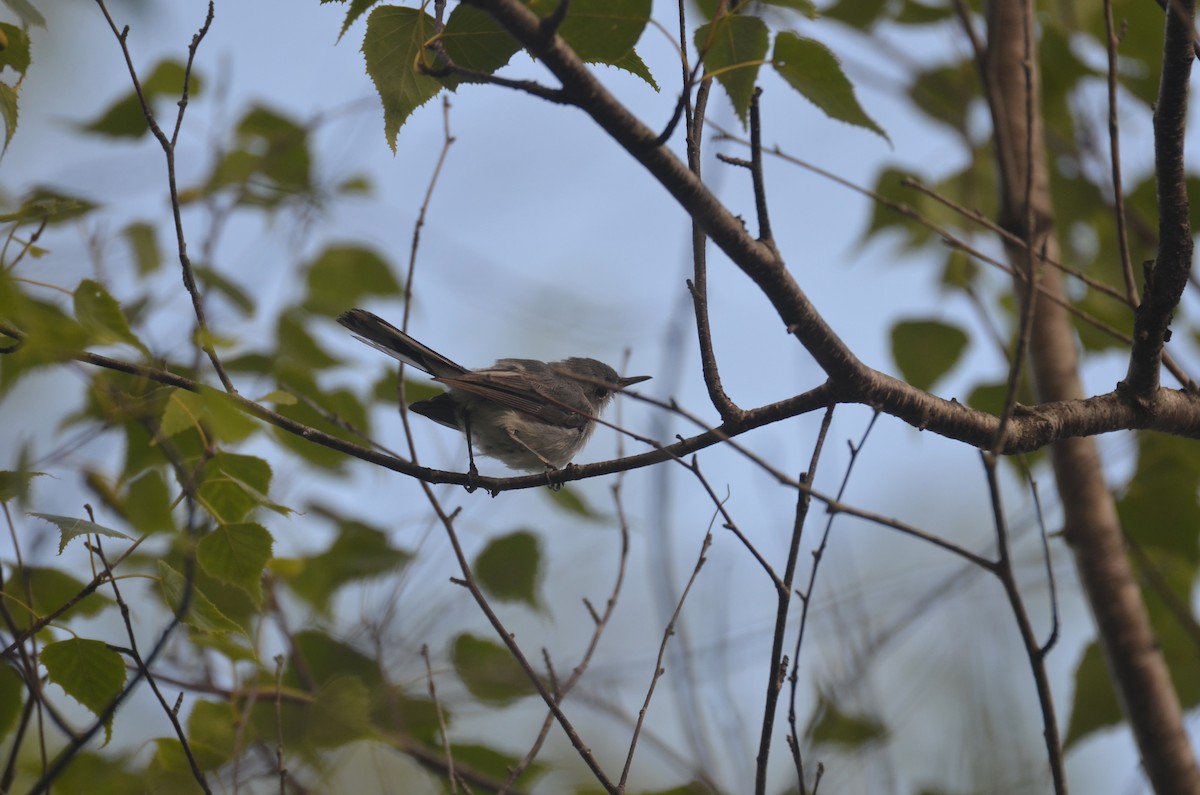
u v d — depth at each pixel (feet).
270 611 33.30
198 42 24.79
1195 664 33.50
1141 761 29.89
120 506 27.27
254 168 38.27
